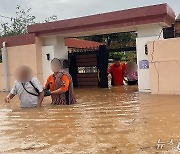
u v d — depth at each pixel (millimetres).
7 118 7348
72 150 4578
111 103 9148
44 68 15125
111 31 13773
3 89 16141
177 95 10570
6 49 15844
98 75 15320
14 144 5043
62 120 6805
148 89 12227
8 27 25734
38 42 15023
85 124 6277
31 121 6863
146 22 11984
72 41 18312
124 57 19516
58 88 9250
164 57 11031
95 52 15414
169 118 6520
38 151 4617
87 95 11750
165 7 11539
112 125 6062
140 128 5707
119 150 4465
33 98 8953
